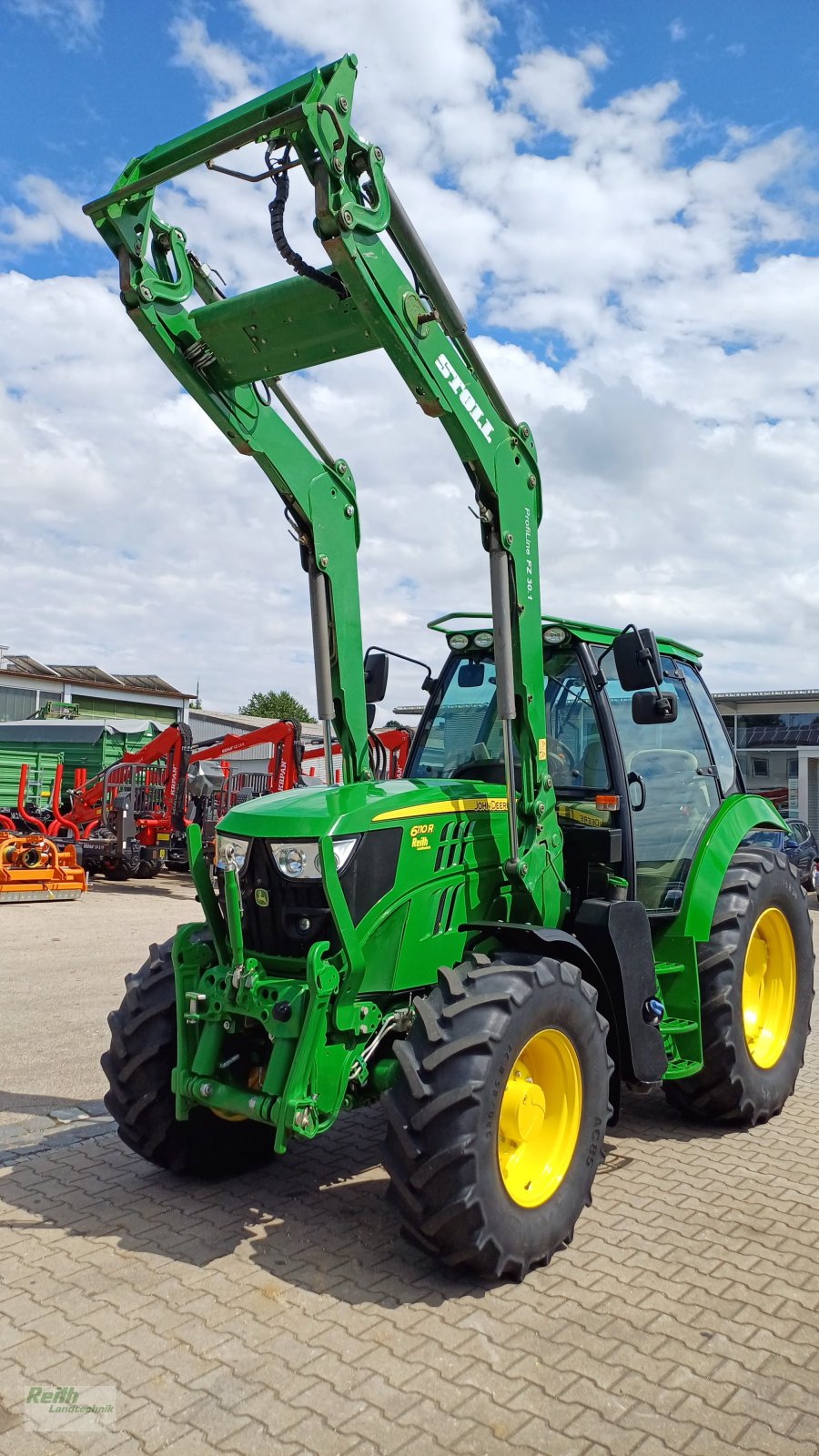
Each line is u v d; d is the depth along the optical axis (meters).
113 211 3.74
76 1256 3.53
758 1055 5.32
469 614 5.05
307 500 4.51
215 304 3.95
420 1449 2.53
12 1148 4.61
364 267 3.38
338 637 4.66
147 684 42.88
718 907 5.06
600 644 5.04
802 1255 3.64
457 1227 3.22
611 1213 4.02
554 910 4.31
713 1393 2.78
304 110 3.20
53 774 20.50
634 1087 4.47
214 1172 4.28
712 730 5.93
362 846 3.69
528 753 4.22
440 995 3.51
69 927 11.60
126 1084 4.05
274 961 3.77
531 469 4.27
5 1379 2.79
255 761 23.03
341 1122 5.08
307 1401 2.71
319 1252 3.58
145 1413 2.65
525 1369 2.88
